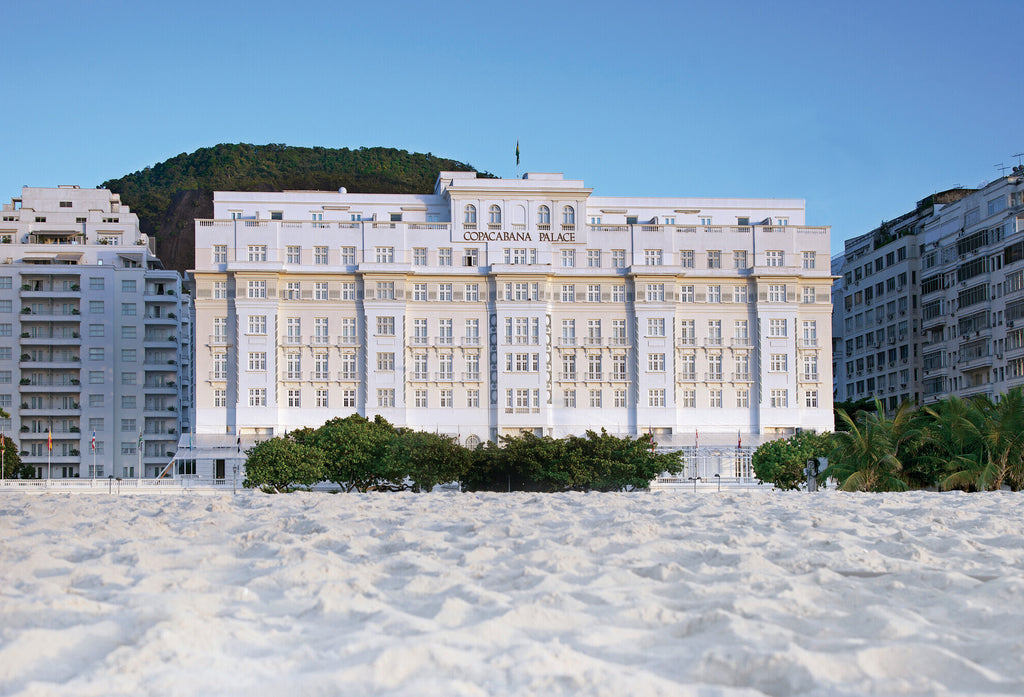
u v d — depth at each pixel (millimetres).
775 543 28906
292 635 18219
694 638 17875
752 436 125875
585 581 23625
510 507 42500
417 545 29375
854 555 26562
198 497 48969
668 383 125312
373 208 130625
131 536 31688
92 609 19672
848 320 170250
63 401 144000
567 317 125688
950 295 139375
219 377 120812
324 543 29906
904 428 76125
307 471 92000
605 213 134250
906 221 162500
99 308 145500
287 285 122625
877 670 15680
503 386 122875
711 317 127500
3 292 143125
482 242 125500
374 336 122375
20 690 14445
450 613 19828
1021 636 18125
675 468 94438
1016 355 122750
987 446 71562
